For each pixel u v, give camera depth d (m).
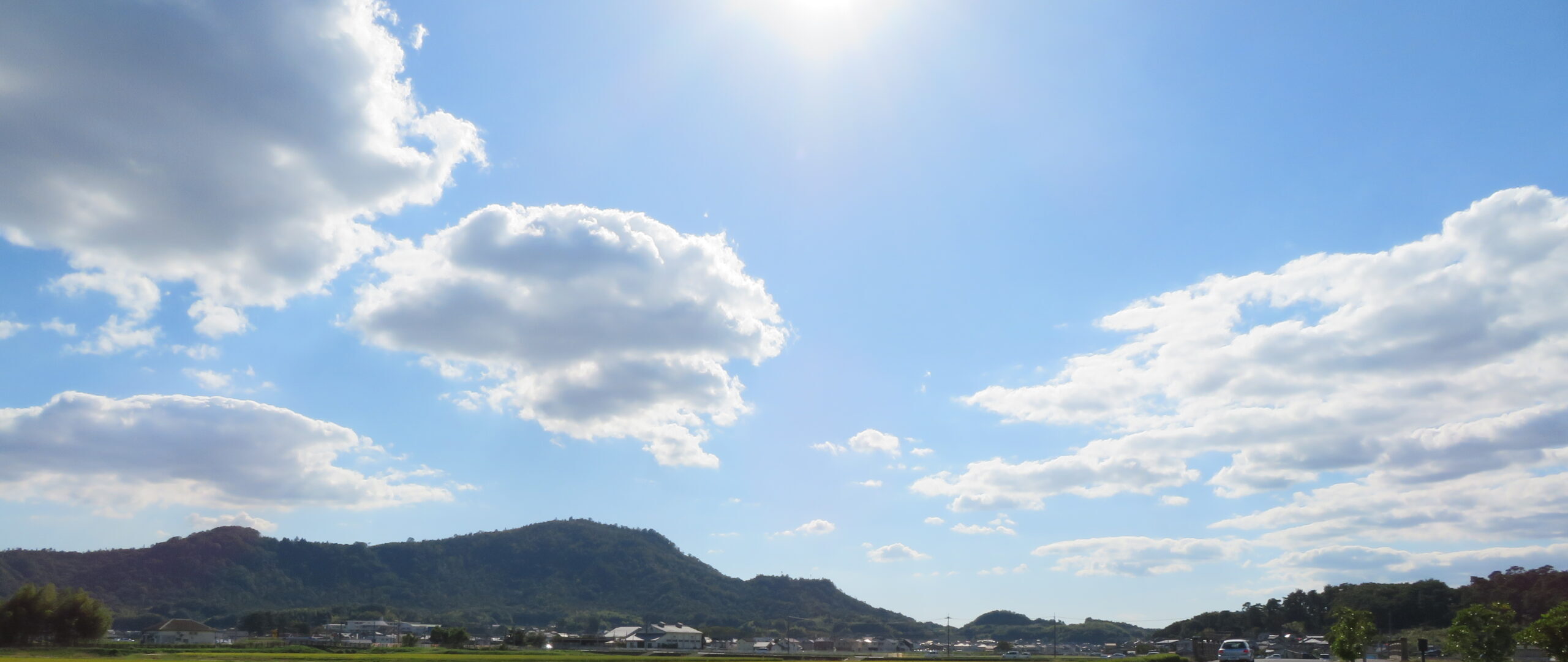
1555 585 139.62
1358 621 82.25
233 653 126.38
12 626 144.88
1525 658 95.50
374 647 170.50
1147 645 163.75
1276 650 161.38
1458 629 74.06
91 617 152.38
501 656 126.69
